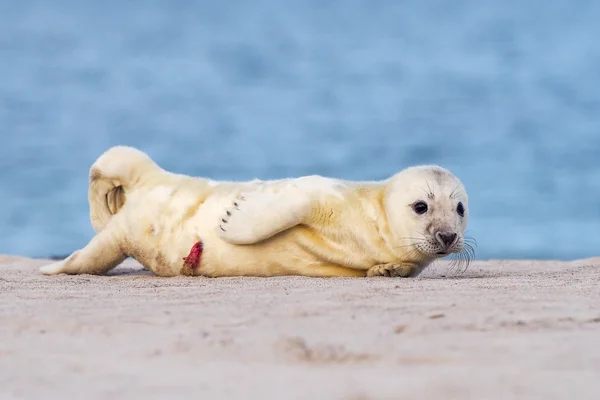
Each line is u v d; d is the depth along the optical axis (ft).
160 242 108.17
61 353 59.16
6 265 131.85
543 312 70.64
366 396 47.96
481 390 49.06
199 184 108.47
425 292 81.76
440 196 102.99
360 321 67.62
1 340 63.16
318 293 81.30
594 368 54.03
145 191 110.01
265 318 68.95
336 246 104.53
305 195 102.63
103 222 116.06
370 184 107.65
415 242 102.89
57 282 98.17
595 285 88.33
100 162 111.45
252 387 50.11
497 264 131.95
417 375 52.49
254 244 103.76
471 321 67.05
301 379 51.78
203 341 61.31
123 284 95.20
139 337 63.31
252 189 106.01
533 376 52.06
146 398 48.26
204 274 106.52
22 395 49.42
